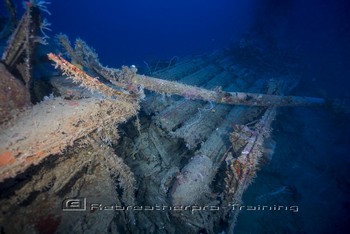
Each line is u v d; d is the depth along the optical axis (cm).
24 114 244
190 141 432
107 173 310
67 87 362
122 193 357
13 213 229
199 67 842
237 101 515
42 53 413
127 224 353
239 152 396
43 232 251
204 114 528
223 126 512
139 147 438
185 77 710
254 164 361
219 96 489
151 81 408
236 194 343
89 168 293
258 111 595
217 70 862
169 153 456
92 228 290
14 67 303
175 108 500
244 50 1084
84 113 248
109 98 284
